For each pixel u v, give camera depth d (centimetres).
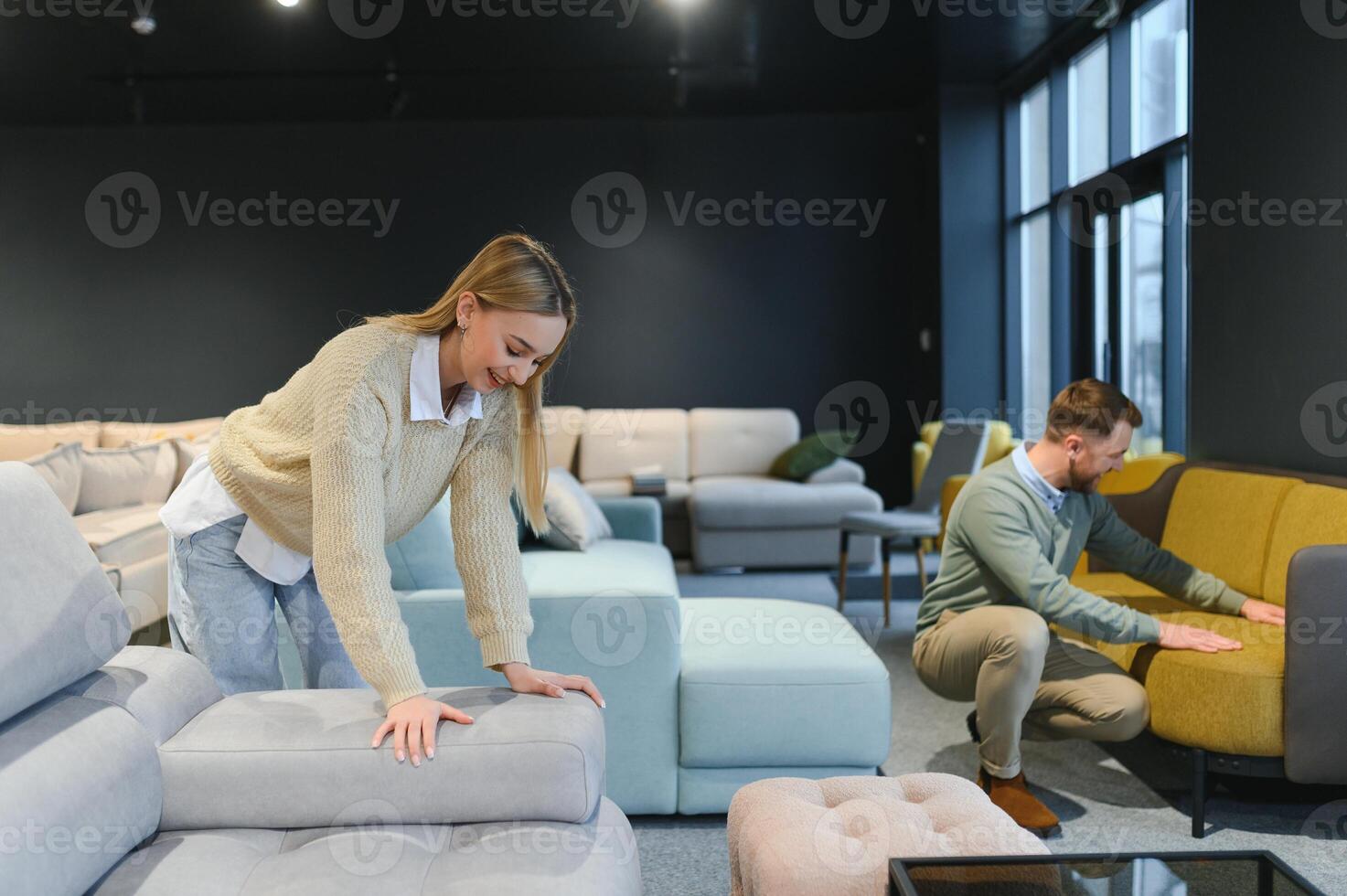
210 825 141
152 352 785
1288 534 280
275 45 607
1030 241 685
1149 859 136
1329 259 313
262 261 783
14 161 775
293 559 180
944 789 173
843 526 501
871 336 790
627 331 789
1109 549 269
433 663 248
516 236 157
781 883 143
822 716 244
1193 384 395
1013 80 671
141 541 412
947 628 249
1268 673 227
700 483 676
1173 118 496
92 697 140
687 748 245
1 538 128
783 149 782
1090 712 241
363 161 781
